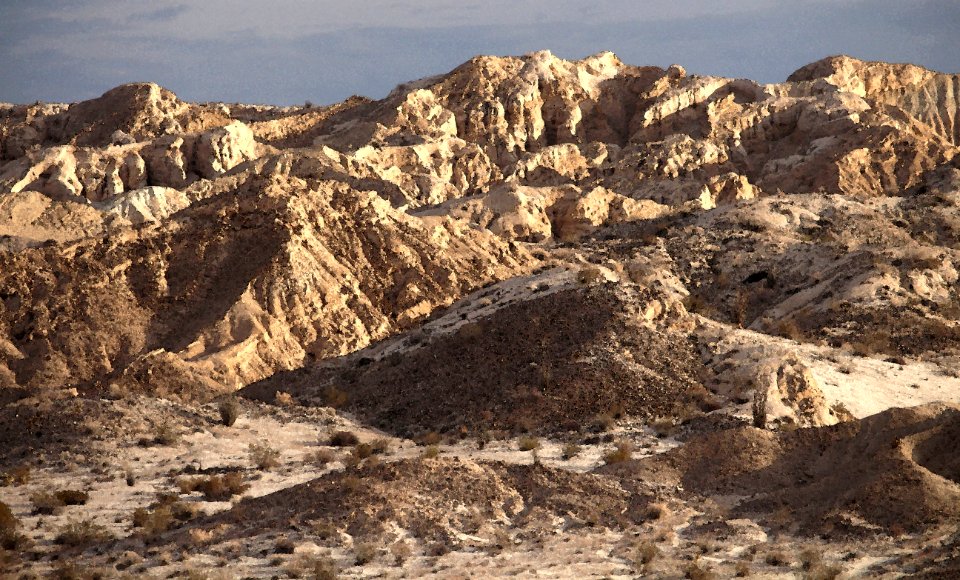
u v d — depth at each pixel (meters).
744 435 189.12
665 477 184.00
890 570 154.00
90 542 168.25
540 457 197.50
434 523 166.75
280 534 164.88
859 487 172.75
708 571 155.62
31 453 199.25
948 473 177.00
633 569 157.88
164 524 171.62
